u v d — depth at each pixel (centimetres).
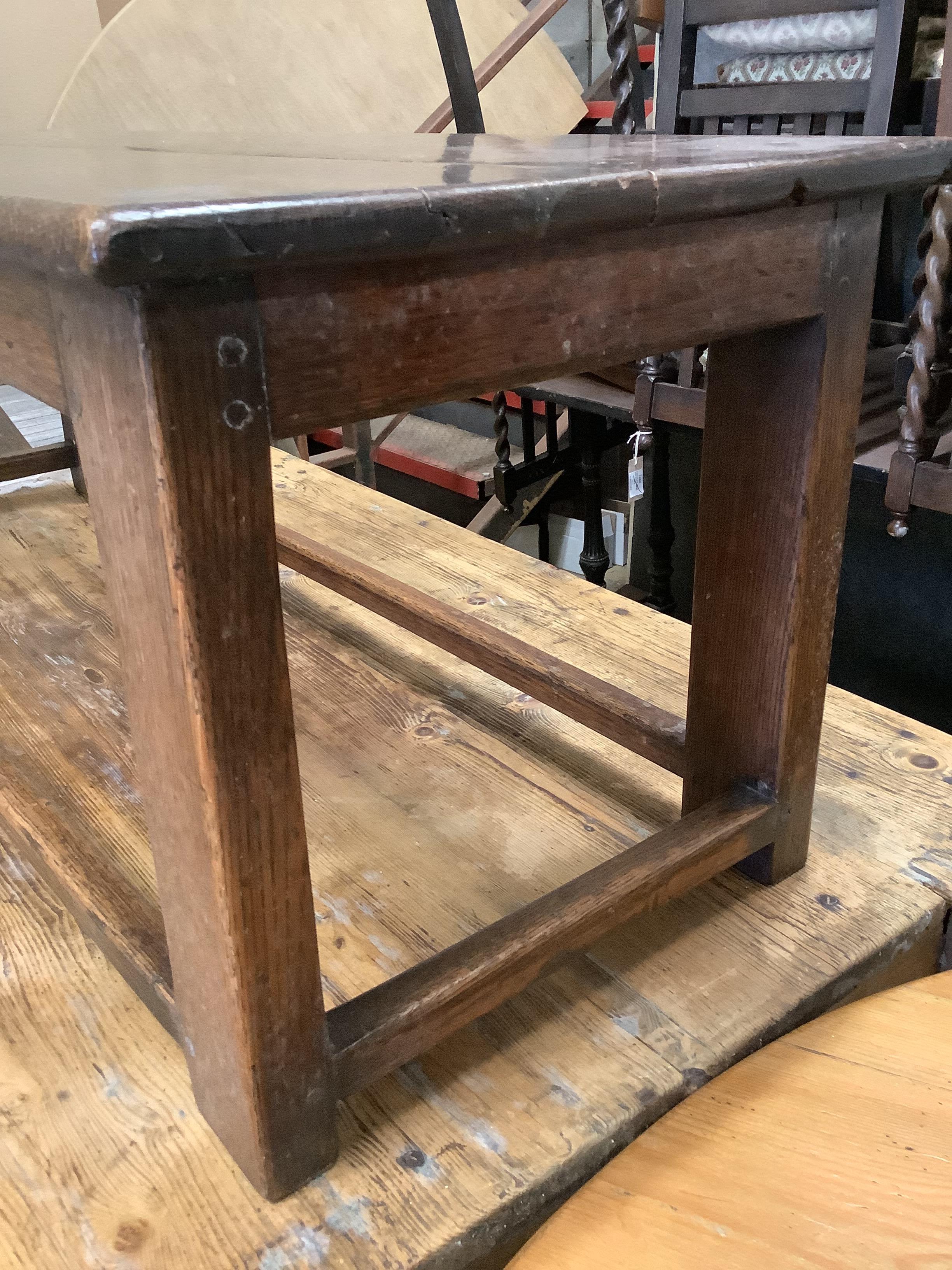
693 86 177
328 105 238
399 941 79
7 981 76
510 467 256
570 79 265
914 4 143
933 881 84
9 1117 64
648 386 181
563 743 106
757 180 52
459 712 113
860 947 76
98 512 46
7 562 154
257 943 50
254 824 48
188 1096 65
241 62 227
